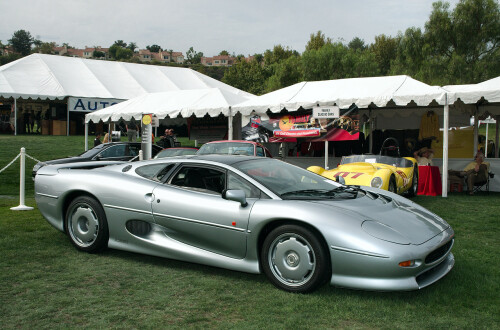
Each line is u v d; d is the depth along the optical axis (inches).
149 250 171.2
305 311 127.0
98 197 181.2
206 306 131.2
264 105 476.7
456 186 423.2
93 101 1095.6
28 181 497.7
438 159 459.8
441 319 121.4
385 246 130.3
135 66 1305.4
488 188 424.5
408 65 1365.7
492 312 126.3
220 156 181.3
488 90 378.0
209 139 620.7
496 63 1209.4
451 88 462.0
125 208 175.0
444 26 1274.6
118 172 188.5
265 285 149.6
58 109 1235.9
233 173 162.7
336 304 132.0
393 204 163.8
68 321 120.3
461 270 164.9
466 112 524.4
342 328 115.9
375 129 636.7
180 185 170.6
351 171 335.6
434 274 142.3
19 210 293.0
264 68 2194.9
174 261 177.9
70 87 1109.1
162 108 566.9
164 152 446.3
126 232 176.2
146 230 173.5
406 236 136.3
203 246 160.4
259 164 173.8
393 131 576.1
